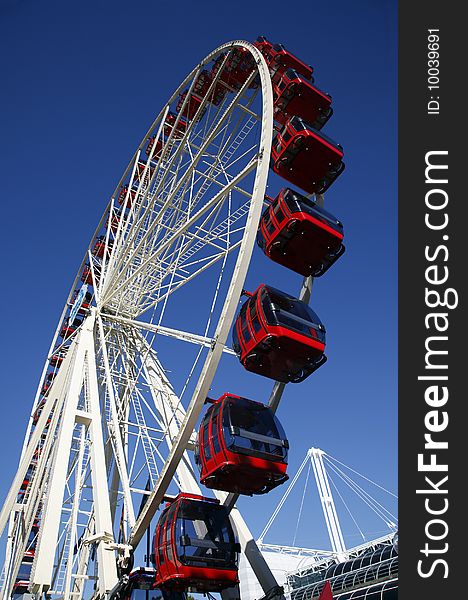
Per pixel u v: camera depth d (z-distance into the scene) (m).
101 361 29.31
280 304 17.59
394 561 36.88
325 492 63.94
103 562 18.72
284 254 19.66
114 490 26.44
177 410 25.56
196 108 30.36
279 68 26.19
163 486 17.03
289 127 20.81
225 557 17.36
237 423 16.86
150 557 18.78
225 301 16.95
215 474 16.83
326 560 53.78
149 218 27.53
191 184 26.09
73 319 40.66
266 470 16.84
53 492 20.77
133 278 25.69
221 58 28.09
